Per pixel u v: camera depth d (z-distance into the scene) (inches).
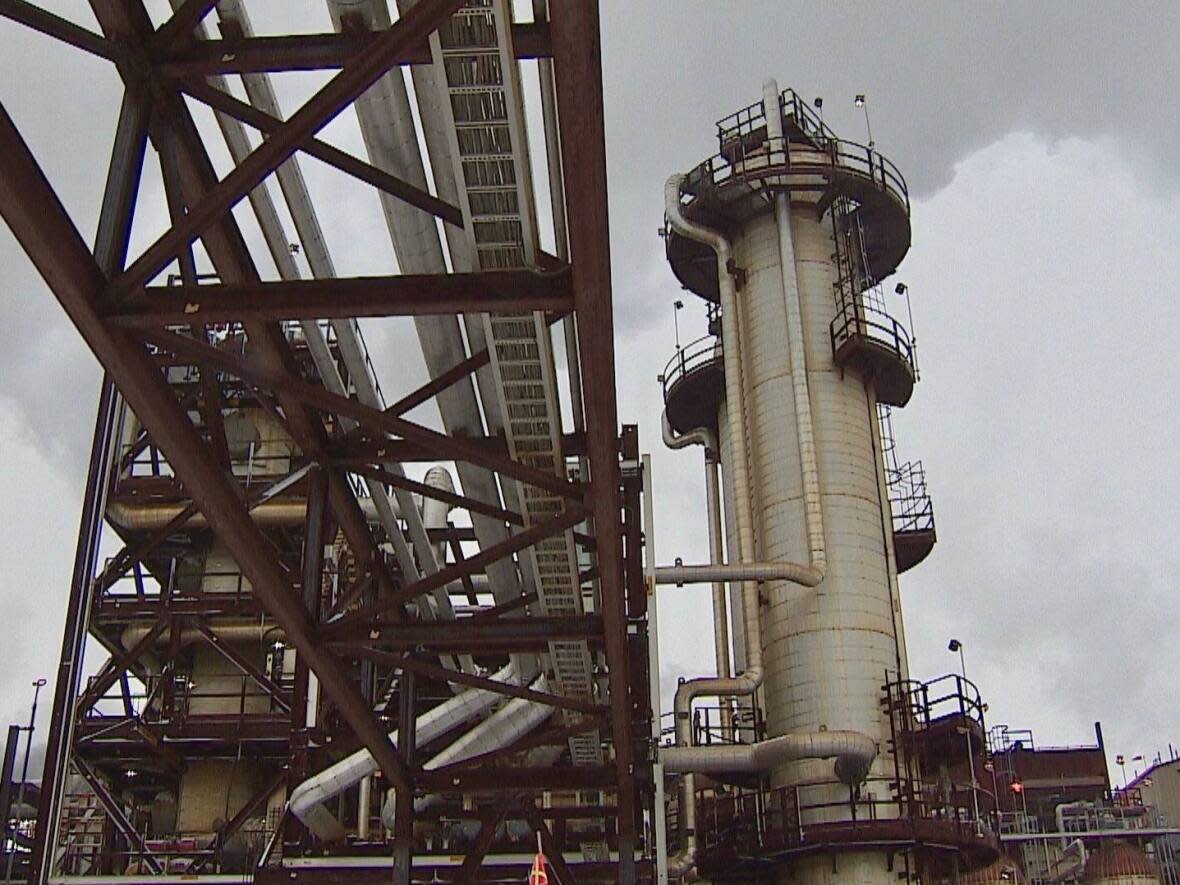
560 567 1008.2
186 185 626.8
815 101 2086.6
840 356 1846.7
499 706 1473.9
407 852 1133.7
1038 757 3009.4
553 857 1186.6
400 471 1005.8
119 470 1779.0
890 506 1886.1
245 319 526.6
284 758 1753.2
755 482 1861.5
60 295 501.0
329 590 1663.4
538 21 567.2
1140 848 2623.0
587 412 620.1
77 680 1407.5
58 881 1380.4
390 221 735.1
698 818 1790.1
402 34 455.2
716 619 2004.2
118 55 537.0
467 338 837.8
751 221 2000.5
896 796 1603.1
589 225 470.0
